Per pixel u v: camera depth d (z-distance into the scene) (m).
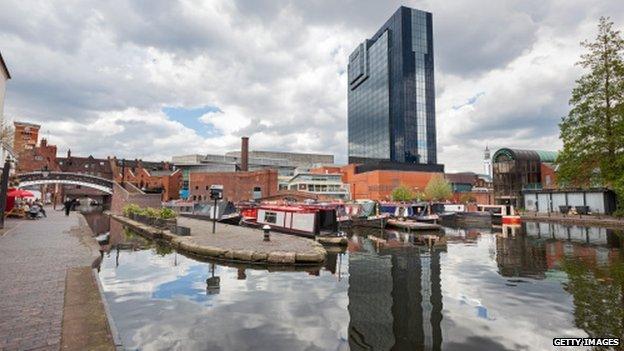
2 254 11.45
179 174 84.75
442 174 77.75
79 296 6.92
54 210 44.91
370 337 7.02
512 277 12.69
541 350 6.54
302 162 120.62
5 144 28.89
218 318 7.85
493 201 58.56
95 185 51.75
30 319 5.69
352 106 114.19
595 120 26.73
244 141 81.06
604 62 26.39
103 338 5.03
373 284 11.59
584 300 9.65
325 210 23.73
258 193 75.00
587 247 19.92
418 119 91.75
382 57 98.50
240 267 13.79
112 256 16.12
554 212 45.09
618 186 24.12
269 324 7.58
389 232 31.23
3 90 27.52
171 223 22.39
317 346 6.54
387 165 80.56
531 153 56.34
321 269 13.86
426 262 15.95
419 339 6.98
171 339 6.64
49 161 75.75
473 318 8.24
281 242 17.53
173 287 10.48
